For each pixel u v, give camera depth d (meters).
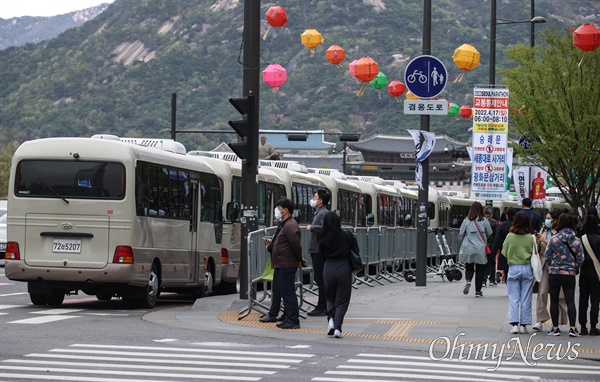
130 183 36.25
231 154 53.88
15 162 36.66
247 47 35.47
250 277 33.09
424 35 50.03
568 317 30.81
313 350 25.23
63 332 27.69
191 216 42.72
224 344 25.95
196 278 43.31
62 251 36.12
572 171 69.31
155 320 32.19
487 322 32.88
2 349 23.66
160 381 19.23
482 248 44.31
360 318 33.88
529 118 68.25
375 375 20.81
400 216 84.75
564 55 67.69
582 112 67.00
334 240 28.30
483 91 59.06
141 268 36.91
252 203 35.72
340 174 71.75
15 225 36.47
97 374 19.89
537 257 30.14
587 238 30.16
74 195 36.22
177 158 41.28
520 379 21.03
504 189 58.94
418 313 35.72
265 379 19.81
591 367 23.72
